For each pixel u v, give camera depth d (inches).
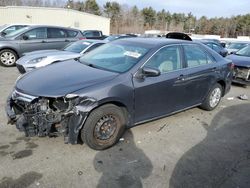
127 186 113.6
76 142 129.6
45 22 1233.4
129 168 126.6
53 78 139.5
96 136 135.7
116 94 135.7
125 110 146.1
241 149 153.8
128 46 171.5
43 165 123.6
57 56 267.1
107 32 1471.5
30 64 255.9
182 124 184.9
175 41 179.8
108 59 165.8
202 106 212.1
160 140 157.6
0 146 136.9
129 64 152.3
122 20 3122.5
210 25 3602.4
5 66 365.4
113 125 141.9
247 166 135.6
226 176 125.9
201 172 127.7
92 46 300.7
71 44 325.7
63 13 1259.2
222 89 222.8
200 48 197.5
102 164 128.1
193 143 157.4
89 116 130.6
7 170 118.0
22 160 126.2
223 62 214.1
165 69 164.6
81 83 132.4
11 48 362.0
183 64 177.5
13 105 139.3
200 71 188.2
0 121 166.4
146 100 153.8
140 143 151.8
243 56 331.6
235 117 207.3
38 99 126.2
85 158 132.0
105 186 112.5
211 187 117.0
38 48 381.1
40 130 126.7
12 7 1157.7
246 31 3472.0
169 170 127.3
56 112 125.6
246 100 261.0
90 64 164.1
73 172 120.2
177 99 175.8
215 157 142.7
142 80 149.3
